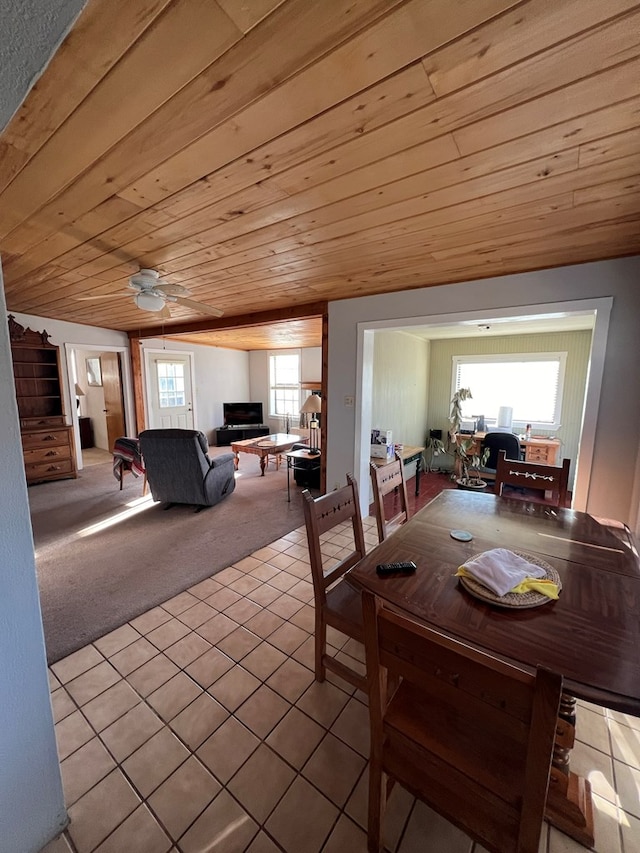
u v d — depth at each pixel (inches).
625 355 88.5
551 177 53.9
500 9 29.9
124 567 108.5
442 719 39.3
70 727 58.8
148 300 106.1
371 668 36.2
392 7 29.8
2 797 39.8
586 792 47.2
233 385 336.8
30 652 41.1
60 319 205.5
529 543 60.4
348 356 140.8
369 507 153.5
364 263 94.5
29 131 43.8
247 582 100.3
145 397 261.3
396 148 47.7
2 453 37.5
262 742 56.4
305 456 172.4
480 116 41.7
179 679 68.0
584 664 34.8
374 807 41.2
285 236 77.5
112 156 49.4
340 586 69.6
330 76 36.5
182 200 61.5
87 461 246.8
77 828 45.8
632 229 71.5
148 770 52.4
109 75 35.8
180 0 28.9
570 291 94.1
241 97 39.0
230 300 144.4
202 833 45.3
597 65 34.6
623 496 91.3
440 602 44.8
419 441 238.8
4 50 24.3
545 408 212.4
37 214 66.7
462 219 68.4
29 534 40.2
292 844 44.2
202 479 149.3
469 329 197.0
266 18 30.7
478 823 32.9
